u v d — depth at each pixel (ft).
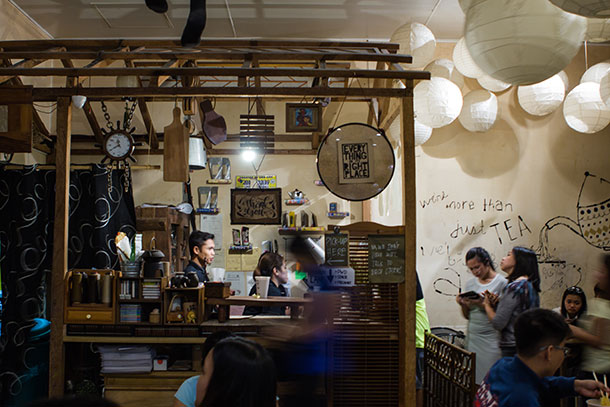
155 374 14.28
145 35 23.44
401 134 14.60
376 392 14.05
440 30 23.11
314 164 23.71
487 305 14.62
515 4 9.55
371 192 14.60
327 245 14.16
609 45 23.43
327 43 17.21
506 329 14.10
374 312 14.20
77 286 14.37
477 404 9.18
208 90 14.37
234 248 23.02
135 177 23.31
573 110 19.45
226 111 23.76
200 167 21.08
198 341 14.14
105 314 14.26
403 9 21.27
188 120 16.34
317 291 14.33
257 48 17.13
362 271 14.29
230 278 23.22
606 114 19.06
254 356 6.13
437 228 22.95
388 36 23.85
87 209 19.27
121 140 17.51
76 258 19.07
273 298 14.89
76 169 19.31
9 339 17.30
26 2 20.29
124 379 14.34
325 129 23.61
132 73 14.19
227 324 14.23
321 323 14.01
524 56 9.76
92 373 15.66
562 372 13.80
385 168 14.60
